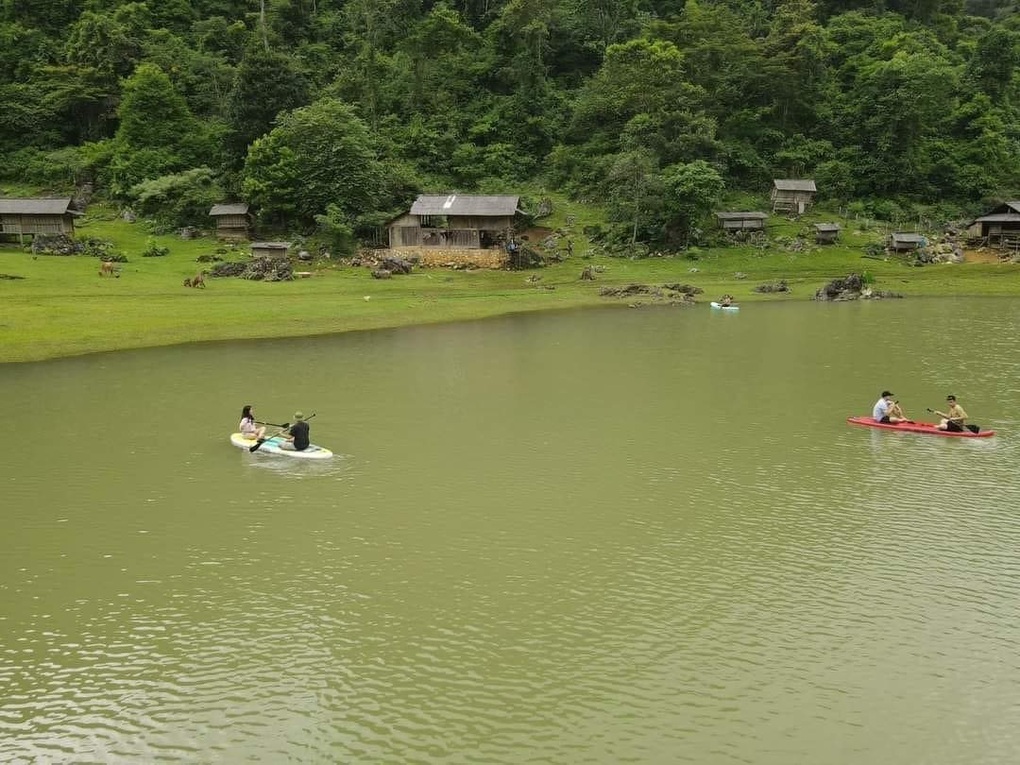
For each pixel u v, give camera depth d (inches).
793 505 826.2
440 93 4628.4
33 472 926.4
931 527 768.3
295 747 452.4
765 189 4281.5
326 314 2176.4
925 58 4254.4
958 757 443.8
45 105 4160.9
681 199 3501.5
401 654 549.0
